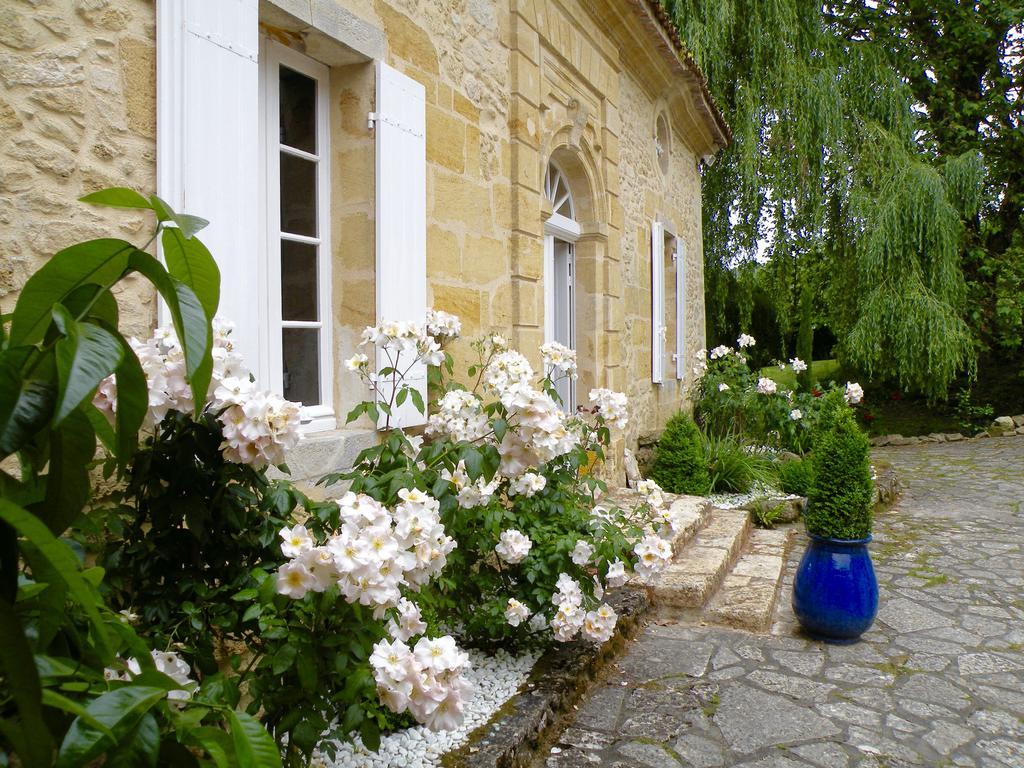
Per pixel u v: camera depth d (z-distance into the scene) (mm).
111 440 1380
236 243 2424
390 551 1717
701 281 10398
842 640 3686
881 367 11336
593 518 3096
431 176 3625
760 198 10961
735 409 8680
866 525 3701
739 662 3432
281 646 1822
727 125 9711
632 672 3291
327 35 2895
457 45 3865
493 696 2725
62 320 1057
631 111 6930
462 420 2801
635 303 7074
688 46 8984
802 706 2986
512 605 2795
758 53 10188
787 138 10508
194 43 2262
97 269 1250
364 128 3174
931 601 4430
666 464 6664
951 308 10641
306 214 3164
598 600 3158
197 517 1894
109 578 1870
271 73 2930
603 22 5840
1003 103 12984
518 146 4465
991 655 3568
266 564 2031
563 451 2674
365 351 2916
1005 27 12922
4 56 1846
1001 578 4926
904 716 2920
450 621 3037
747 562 5023
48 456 1265
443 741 2371
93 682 1253
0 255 1835
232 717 1213
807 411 8289
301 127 3139
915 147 11406
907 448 11781
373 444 3123
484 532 2859
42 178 1921
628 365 6859
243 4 2445
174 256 1392
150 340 1996
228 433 1779
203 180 2297
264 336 2879
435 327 3209
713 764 2529
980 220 13188
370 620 1878
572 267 6012
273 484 2133
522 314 4512
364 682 1791
